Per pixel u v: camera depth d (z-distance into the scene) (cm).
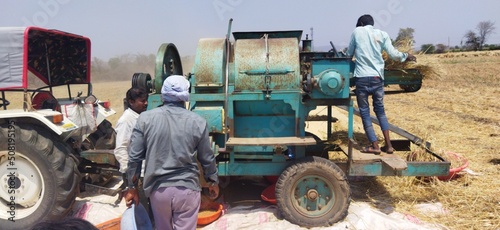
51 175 384
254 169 405
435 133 769
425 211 408
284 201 381
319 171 378
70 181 395
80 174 413
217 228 382
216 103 402
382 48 423
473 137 734
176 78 283
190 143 275
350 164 396
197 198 285
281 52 401
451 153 536
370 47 414
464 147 656
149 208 321
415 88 473
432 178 471
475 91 1557
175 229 286
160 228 292
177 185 271
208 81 398
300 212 382
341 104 395
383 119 428
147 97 368
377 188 469
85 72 513
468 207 411
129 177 286
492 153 614
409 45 532
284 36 442
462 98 1341
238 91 396
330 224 379
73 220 124
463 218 390
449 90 1625
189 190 276
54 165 383
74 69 519
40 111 404
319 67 380
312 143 374
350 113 395
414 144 544
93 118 470
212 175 297
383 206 421
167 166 271
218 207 412
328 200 385
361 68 418
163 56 411
